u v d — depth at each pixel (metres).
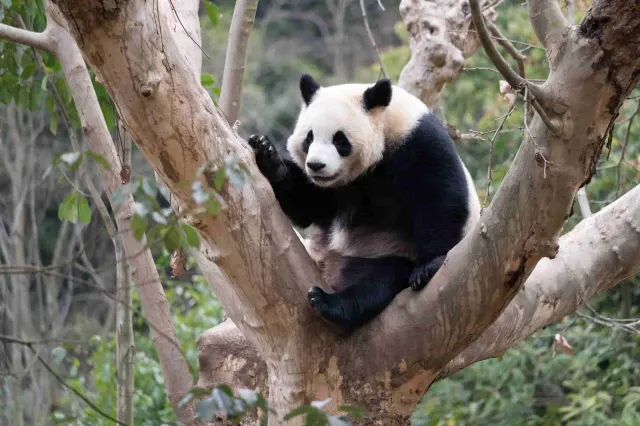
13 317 15.52
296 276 6.96
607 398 14.41
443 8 12.05
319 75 33.47
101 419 10.88
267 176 8.10
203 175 6.34
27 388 15.07
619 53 5.62
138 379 13.67
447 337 6.83
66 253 18.55
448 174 8.11
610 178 14.98
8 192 18.84
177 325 15.37
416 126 8.34
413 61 11.94
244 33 9.48
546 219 6.13
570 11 7.61
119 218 8.81
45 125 19.53
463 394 16.56
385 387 7.04
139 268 9.34
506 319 8.05
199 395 4.74
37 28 11.74
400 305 7.05
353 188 8.93
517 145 14.41
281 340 7.11
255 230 6.69
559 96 5.77
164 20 6.08
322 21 36.00
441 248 7.92
